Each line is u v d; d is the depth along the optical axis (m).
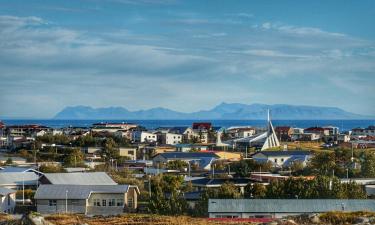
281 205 92.19
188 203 104.00
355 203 93.94
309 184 106.25
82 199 108.00
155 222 80.38
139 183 138.00
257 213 90.44
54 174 127.81
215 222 80.31
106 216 90.50
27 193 122.88
